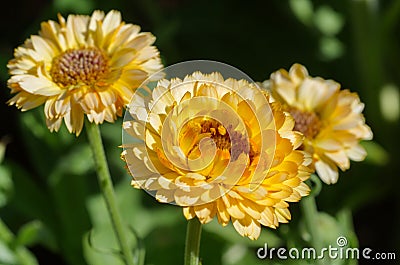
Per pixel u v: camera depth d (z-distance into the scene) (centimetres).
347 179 64
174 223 60
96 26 47
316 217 48
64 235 60
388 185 65
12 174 62
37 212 61
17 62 46
